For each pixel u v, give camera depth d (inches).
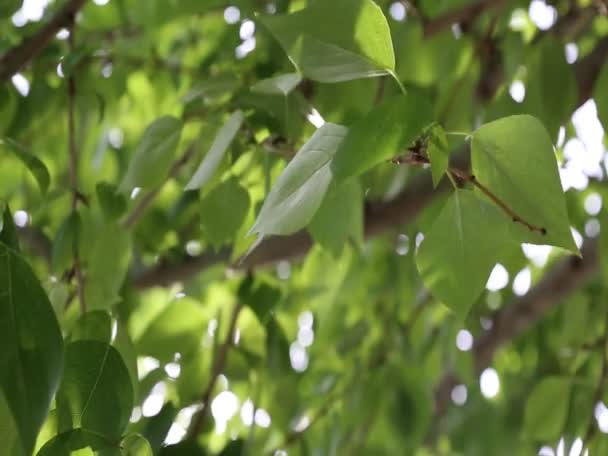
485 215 42.8
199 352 57.6
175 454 49.9
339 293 77.3
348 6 42.6
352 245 71.9
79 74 60.6
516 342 91.0
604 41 60.6
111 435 44.3
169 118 51.4
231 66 60.5
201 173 47.2
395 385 71.7
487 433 88.3
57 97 61.0
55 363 40.8
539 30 70.6
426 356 76.8
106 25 72.9
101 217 56.1
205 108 55.4
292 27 42.9
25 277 41.1
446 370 90.6
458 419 90.6
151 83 70.2
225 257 68.2
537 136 41.6
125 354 49.0
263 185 52.6
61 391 44.4
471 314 79.7
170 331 56.2
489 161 42.3
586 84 60.0
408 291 81.1
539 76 54.9
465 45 69.4
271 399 62.9
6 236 42.6
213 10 71.6
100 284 52.1
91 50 60.6
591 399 57.4
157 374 56.2
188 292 67.3
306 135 51.6
